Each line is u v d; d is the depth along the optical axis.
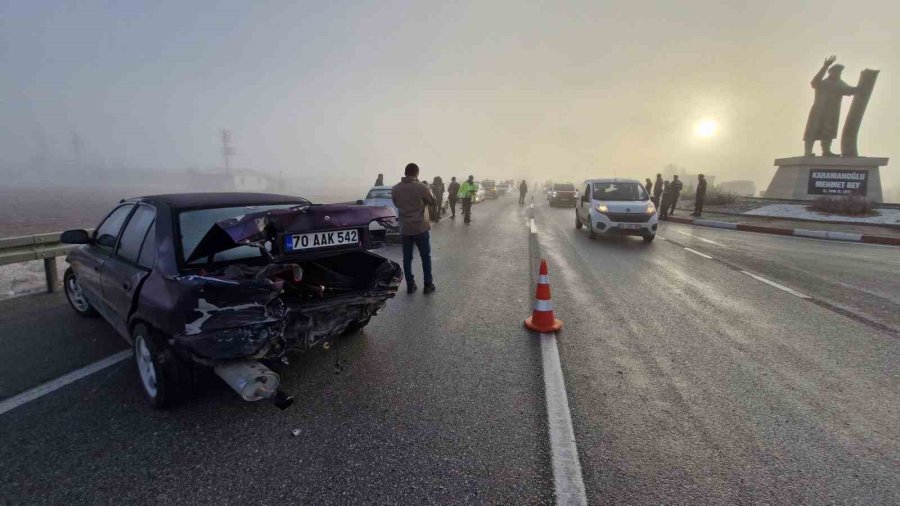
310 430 2.92
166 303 2.88
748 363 4.02
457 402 3.28
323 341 3.64
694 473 2.51
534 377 3.70
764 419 3.08
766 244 12.12
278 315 2.98
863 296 6.41
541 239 12.55
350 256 4.25
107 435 2.85
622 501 2.29
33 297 6.11
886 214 17.80
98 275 4.04
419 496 2.31
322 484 2.41
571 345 4.44
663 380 3.67
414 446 2.75
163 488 2.38
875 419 3.09
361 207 3.78
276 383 2.77
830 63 22.62
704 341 4.57
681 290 6.72
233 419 3.05
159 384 3.04
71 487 2.38
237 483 2.41
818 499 2.31
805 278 7.63
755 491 2.37
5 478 2.44
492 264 8.73
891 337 4.72
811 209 19.56
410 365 3.93
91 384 3.53
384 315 5.39
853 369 3.91
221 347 2.73
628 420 3.05
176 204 3.58
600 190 13.36
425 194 6.24
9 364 3.88
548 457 2.64
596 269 8.29
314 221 3.39
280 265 3.21
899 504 2.27
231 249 3.51
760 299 6.22
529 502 2.28
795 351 4.31
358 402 3.28
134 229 3.80
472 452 2.68
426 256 6.45
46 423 2.98
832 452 2.71
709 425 3.00
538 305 4.85
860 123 22.67
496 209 27.11
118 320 3.72
